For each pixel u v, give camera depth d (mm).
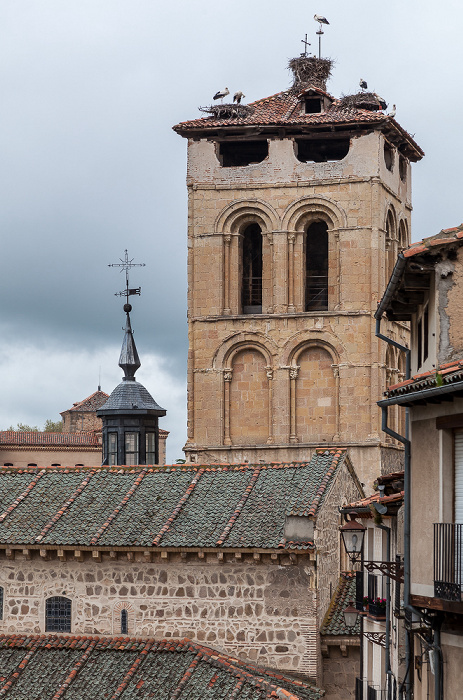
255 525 59312
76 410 148000
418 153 92375
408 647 40938
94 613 60438
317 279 86500
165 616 59562
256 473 63406
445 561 33656
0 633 61281
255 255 87812
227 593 58938
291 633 58000
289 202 85375
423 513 35844
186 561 59438
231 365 86000
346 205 84562
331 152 91125
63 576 60969
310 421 84438
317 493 60094
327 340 84062
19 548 60625
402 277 38125
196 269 86625
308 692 55156
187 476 64250
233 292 86312
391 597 48781
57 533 60875
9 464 130000
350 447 83312
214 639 58875
